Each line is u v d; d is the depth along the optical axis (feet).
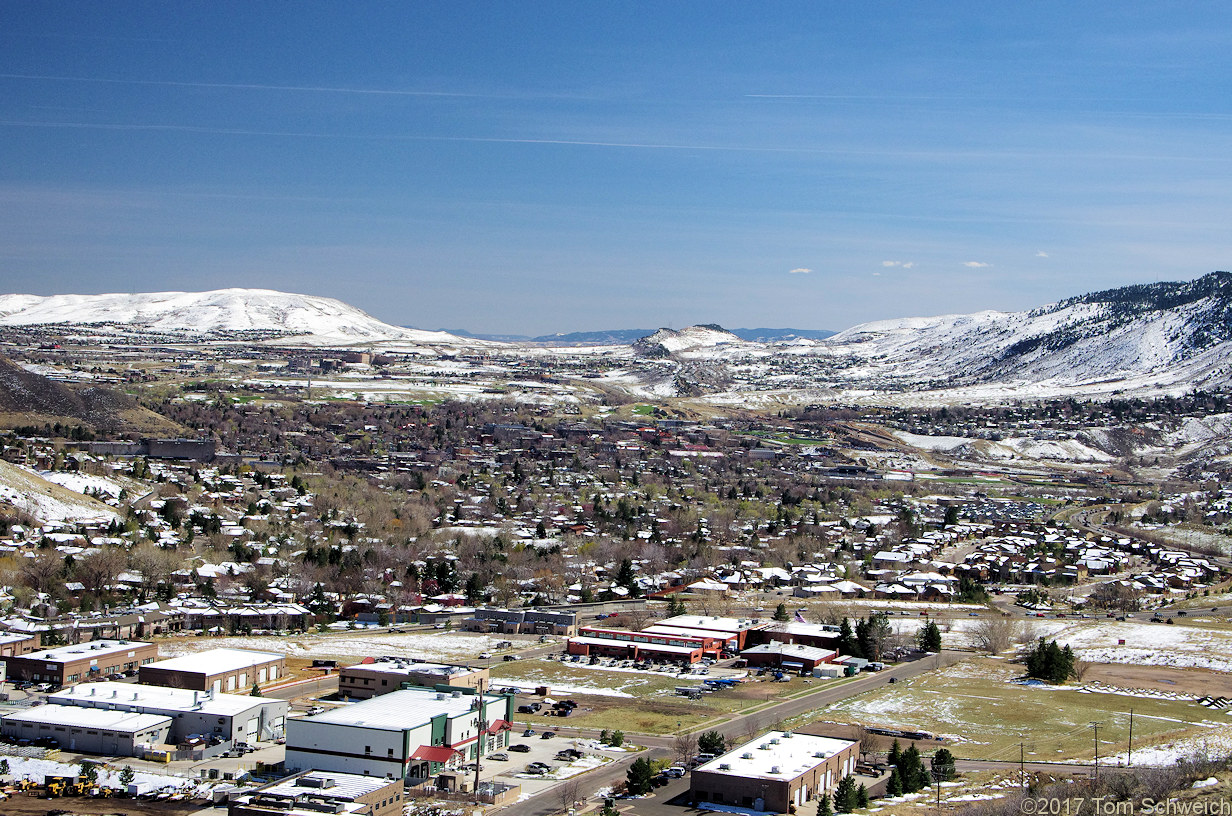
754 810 463.42
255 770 506.07
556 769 521.24
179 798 460.14
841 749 516.32
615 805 468.34
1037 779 499.92
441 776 485.56
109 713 556.92
